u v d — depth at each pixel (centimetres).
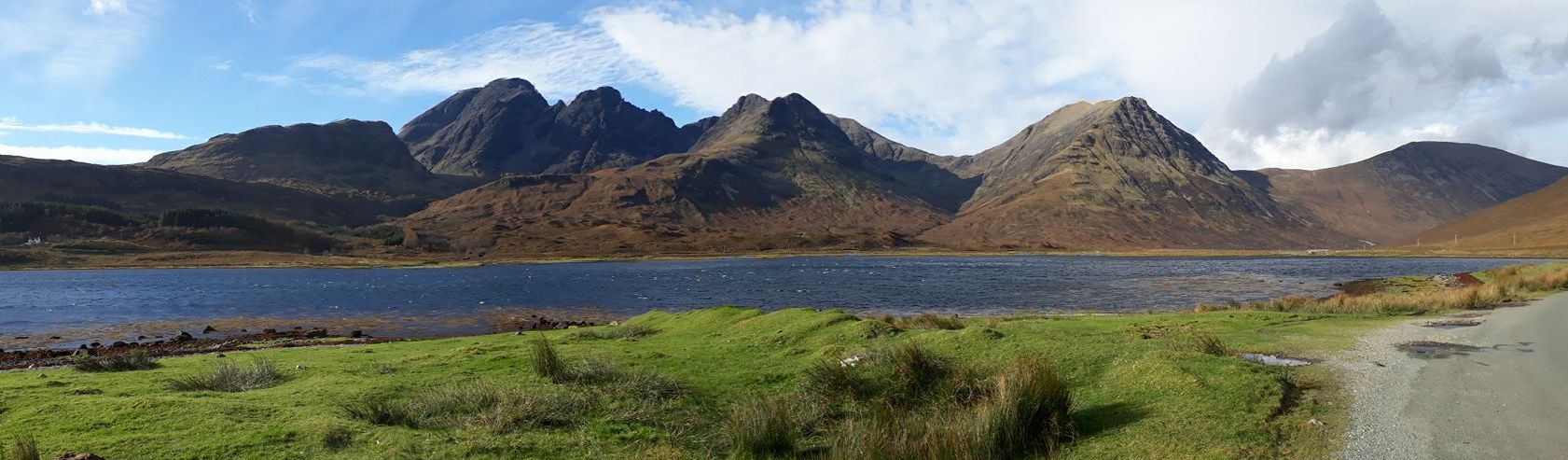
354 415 1033
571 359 1534
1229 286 6769
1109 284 7312
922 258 19612
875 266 13000
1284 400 991
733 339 1922
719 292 6619
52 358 2494
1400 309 2378
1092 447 866
